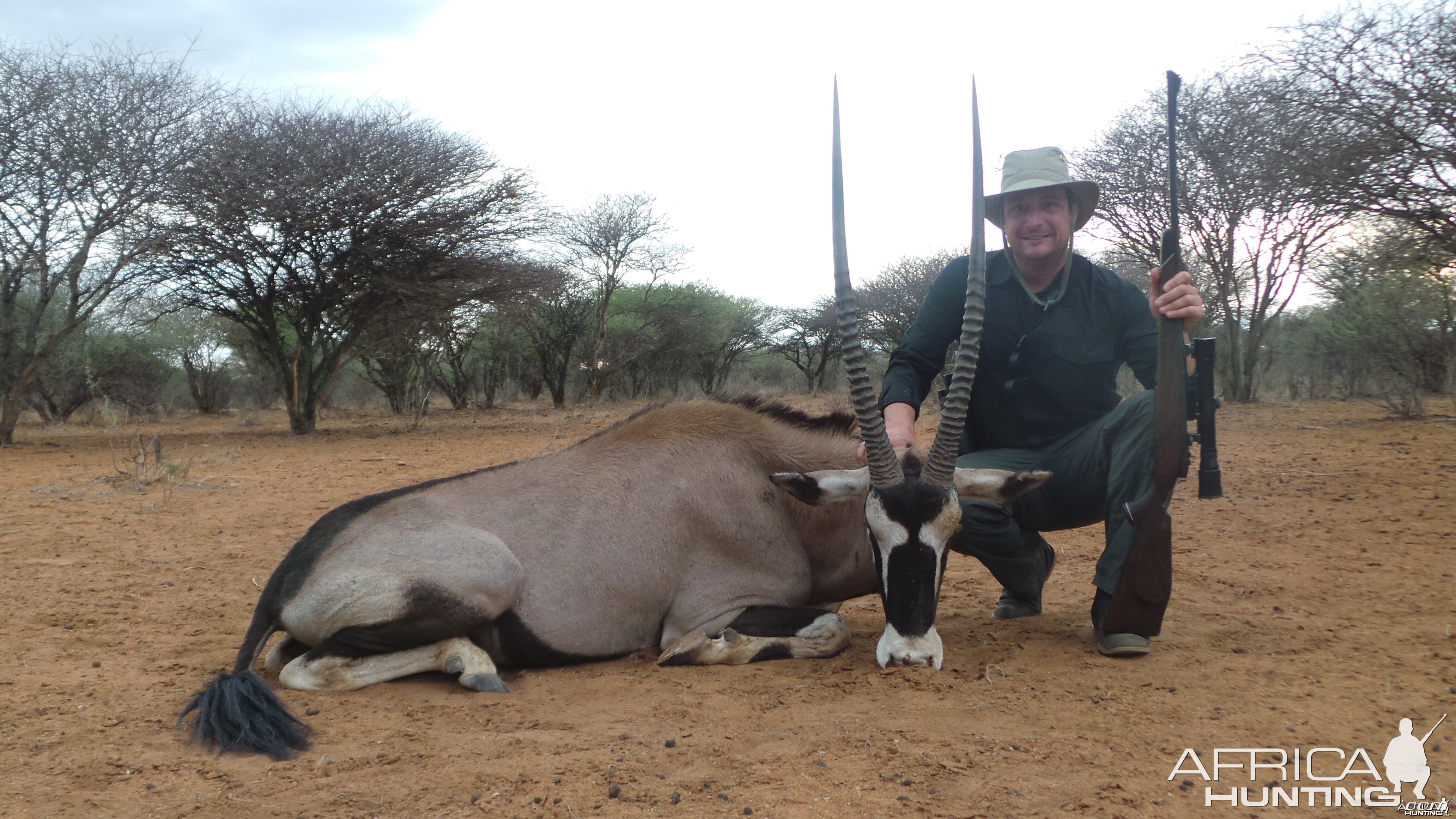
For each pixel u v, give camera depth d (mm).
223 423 25766
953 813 2480
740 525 4258
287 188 18672
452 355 30594
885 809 2510
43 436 20281
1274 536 6422
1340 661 3748
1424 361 16578
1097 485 4320
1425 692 3346
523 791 2697
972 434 4766
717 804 2570
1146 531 3764
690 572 4203
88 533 7594
